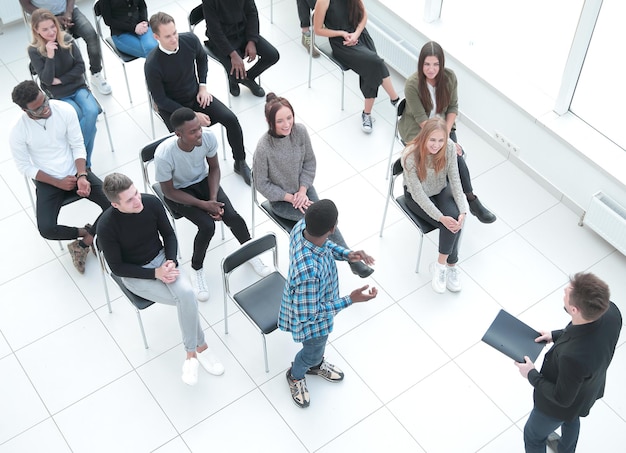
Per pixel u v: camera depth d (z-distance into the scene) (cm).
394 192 554
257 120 607
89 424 430
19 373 452
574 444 396
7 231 526
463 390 446
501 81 550
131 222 410
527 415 436
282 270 505
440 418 434
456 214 472
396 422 432
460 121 605
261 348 466
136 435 426
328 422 432
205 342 456
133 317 480
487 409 439
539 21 530
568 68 498
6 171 564
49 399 441
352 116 612
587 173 514
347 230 530
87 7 689
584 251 520
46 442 423
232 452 420
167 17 498
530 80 552
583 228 534
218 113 541
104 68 646
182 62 521
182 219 536
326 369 448
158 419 433
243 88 636
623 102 501
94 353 462
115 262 417
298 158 466
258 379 450
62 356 461
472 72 559
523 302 491
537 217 540
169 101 527
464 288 498
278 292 437
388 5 611
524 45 550
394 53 616
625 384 449
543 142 537
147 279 425
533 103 536
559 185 543
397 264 510
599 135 516
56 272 503
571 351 330
